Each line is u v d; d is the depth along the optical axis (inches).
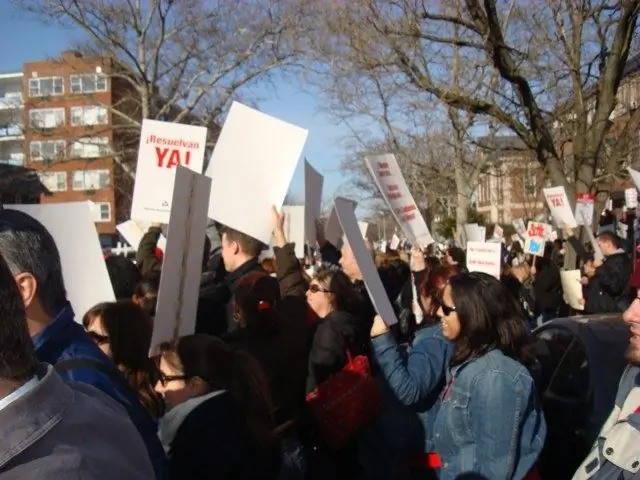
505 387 125.5
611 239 368.5
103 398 61.9
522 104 538.6
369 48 528.7
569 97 633.6
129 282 212.2
